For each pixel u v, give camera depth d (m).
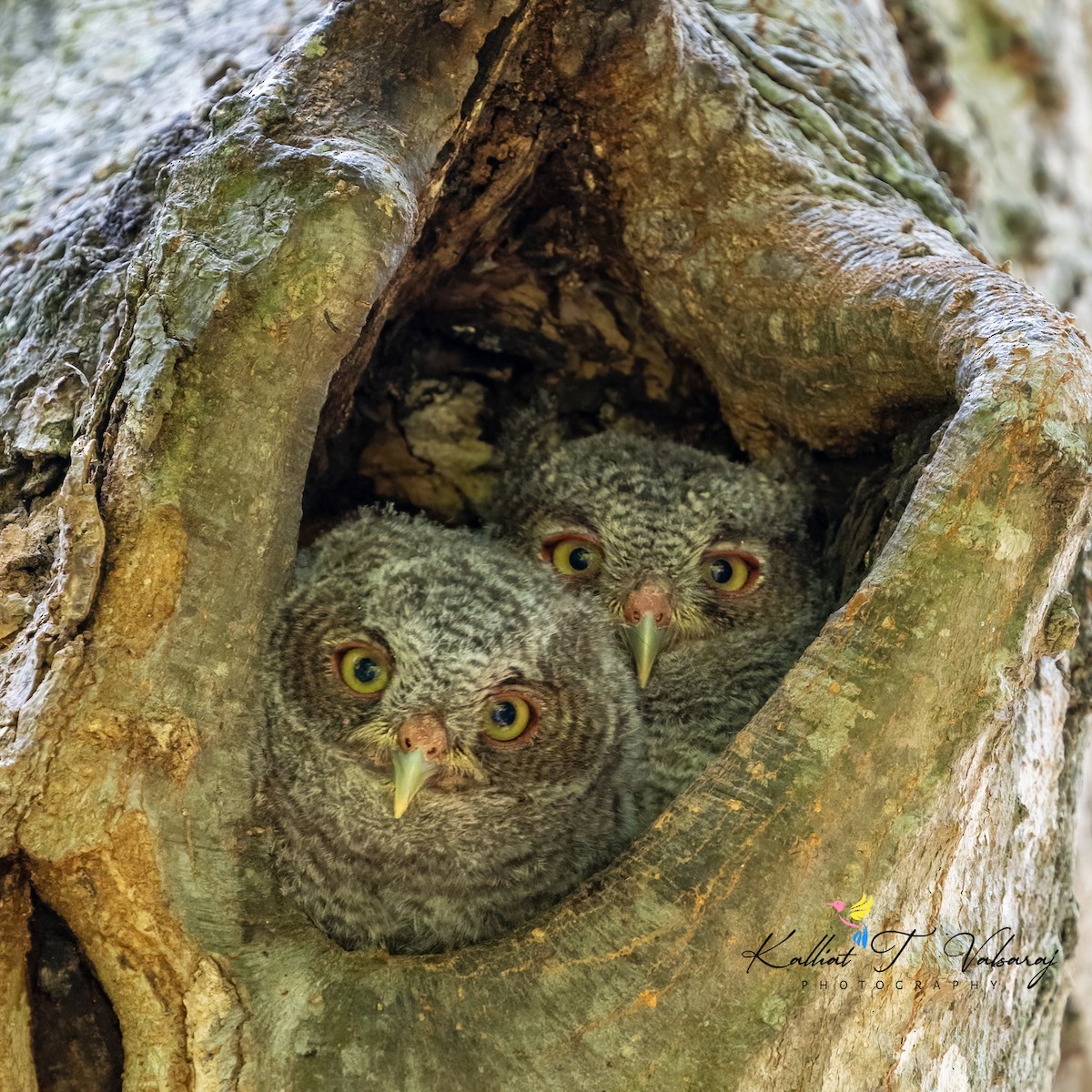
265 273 3.11
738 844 3.10
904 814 3.10
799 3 3.21
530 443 3.23
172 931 3.10
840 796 3.10
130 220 3.17
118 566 3.10
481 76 3.14
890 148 3.20
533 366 3.24
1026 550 3.10
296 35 3.14
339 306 3.11
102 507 3.11
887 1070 3.11
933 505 3.10
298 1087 3.10
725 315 3.18
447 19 3.13
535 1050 3.10
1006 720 3.11
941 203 3.19
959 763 3.10
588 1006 3.10
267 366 3.11
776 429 3.20
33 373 3.16
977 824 3.12
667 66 3.16
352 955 3.11
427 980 3.11
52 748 3.10
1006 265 3.14
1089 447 3.10
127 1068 3.10
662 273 3.18
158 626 3.11
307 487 3.21
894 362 3.14
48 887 3.10
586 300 3.21
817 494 3.21
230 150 3.12
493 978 3.10
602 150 3.17
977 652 3.10
